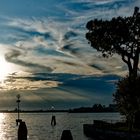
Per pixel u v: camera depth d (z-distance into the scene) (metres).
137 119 57.03
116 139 50.06
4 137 75.06
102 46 66.75
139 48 62.22
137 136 46.22
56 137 72.44
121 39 63.81
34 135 78.56
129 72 62.81
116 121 63.72
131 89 52.75
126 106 52.84
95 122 65.56
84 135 68.25
